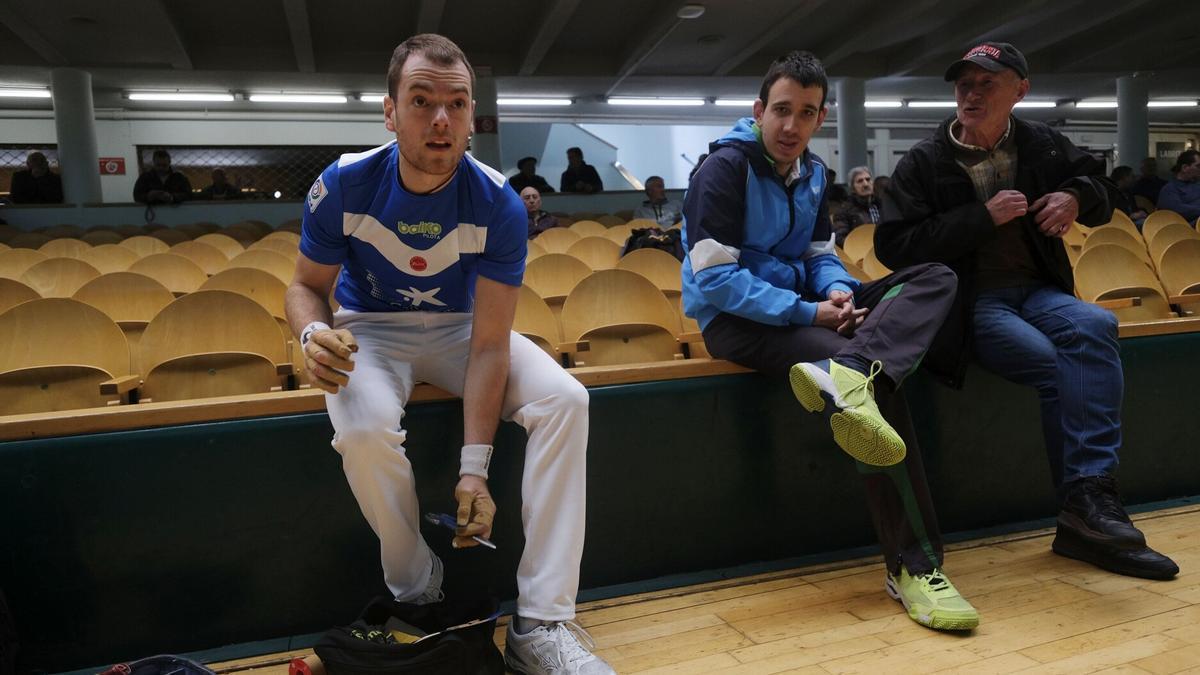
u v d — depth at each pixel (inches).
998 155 76.7
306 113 477.4
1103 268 116.0
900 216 76.2
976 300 76.9
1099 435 69.2
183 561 59.0
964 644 56.9
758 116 72.4
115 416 57.4
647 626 61.8
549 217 233.8
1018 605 63.1
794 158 71.1
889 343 61.9
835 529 77.3
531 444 55.7
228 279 108.7
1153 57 461.1
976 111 74.2
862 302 70.3
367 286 60.2
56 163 443.8
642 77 440.8
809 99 68.2
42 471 56.2
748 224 71.9
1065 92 526.6
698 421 71.7
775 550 75.2
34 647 56.5
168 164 330.6
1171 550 72.6
